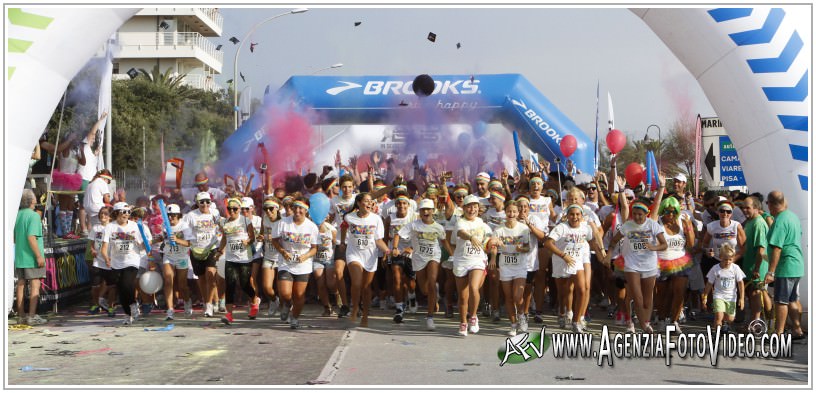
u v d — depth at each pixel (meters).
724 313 9.58
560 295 10.41
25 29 9.98
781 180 10.52
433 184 11.42
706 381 7.10
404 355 8.26
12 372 7.41
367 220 10.21
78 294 13.07
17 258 10.66
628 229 9.47
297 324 10.15
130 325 10.56
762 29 10.52
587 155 18.42
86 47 10.39
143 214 10.98
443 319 11.12
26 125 10.05
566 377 7.16
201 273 11.16
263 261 11.10
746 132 10.82
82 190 16.70
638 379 7.17
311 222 10.12
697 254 11.05
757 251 9.44
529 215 10.86
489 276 10.88
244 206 11.05
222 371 7.41
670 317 10.08
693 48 10.97
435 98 18.33
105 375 7.26
